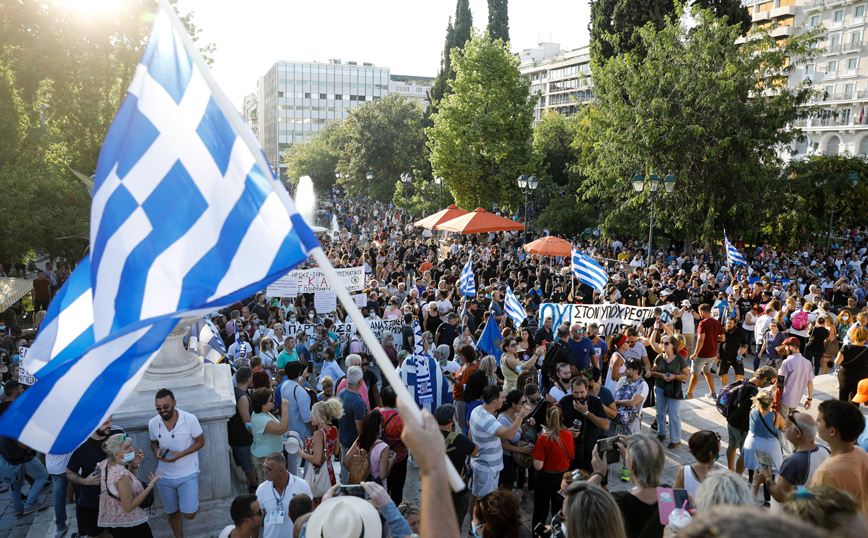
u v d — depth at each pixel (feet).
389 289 58.85
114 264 10.43
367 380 32.35
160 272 10.55
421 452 5.60
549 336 37.32
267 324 45.06
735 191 85.35
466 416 25.34
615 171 91.56
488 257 81.20
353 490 13.71
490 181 124.57
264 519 17.40
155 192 10.80
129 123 10.84
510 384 30.40
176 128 11.13
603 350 34.14
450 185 129.39
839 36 192.24
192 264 10.67
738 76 80.84
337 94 493.77
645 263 84.07
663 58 86.84
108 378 10.14
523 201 124.57
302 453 21.47
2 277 65.72
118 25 77.30
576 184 119.14
